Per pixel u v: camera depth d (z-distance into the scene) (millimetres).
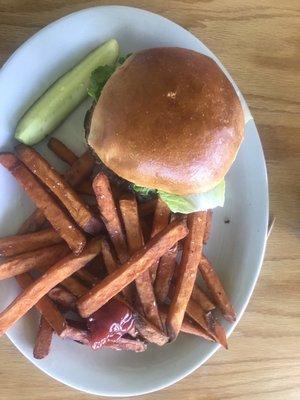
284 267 380
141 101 294
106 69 334
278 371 382
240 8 365
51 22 352
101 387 354
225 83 309
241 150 354
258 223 359
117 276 321
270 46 369
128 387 356
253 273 359
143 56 305
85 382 353
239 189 362
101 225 334
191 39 343
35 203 333
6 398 361
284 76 370
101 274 351
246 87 368
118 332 338
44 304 334
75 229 328
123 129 296
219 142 299
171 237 324
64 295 337
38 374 364
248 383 380
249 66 368
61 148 345
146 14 340
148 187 307
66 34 337
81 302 323
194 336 364
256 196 358
